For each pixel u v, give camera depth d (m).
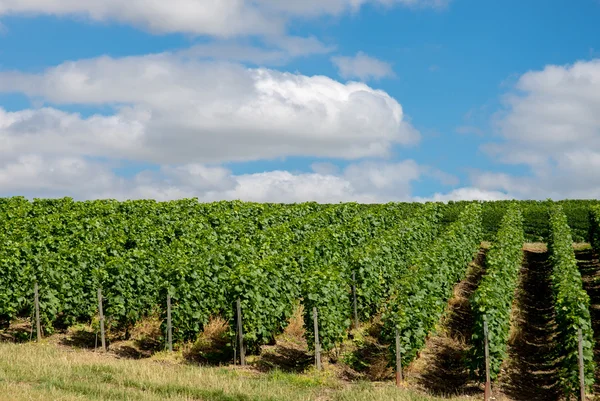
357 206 48.84
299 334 26.20
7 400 14.66
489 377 20.36
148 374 19.27
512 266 32.31
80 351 23.50
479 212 51.06
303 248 30.58
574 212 61.16
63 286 25.53
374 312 28.56
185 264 24.83
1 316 25.88
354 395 18.56
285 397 17.81
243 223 39.12
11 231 34.12
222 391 17.77
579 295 22.23
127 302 25.25
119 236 32.78
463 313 30.52
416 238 39.44
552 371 22.97
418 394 19.38
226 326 24.17
